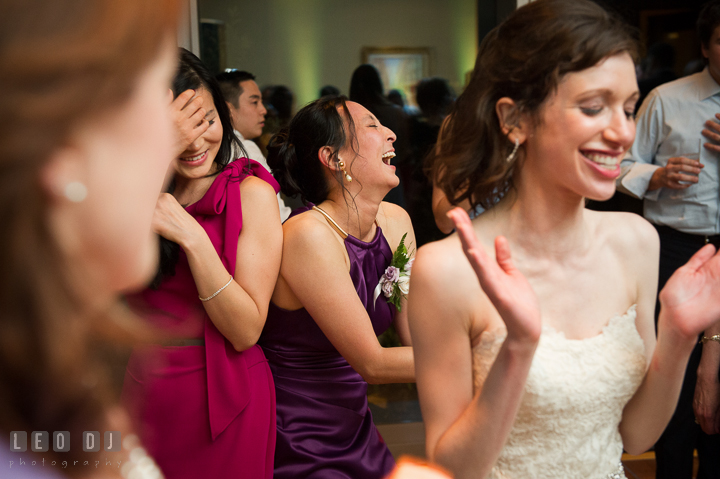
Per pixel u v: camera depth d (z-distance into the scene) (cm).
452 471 102
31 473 34
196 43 355
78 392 35
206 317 168
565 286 117
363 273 200
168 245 164
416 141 380
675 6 359
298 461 181
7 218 29
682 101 291
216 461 165
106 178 31
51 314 31
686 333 104
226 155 187
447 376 110
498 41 110
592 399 110
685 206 285
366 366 179
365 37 372
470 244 83
